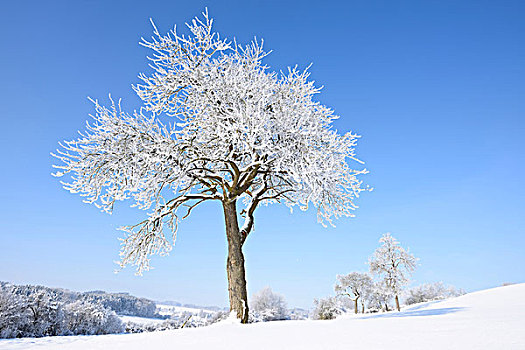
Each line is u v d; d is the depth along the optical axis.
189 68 11.76
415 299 64.31
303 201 11.99
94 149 10.74
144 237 11.72
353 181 12.05
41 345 6.70
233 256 10.54
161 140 10.38
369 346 4.43
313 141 11.12
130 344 5.96
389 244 42.34
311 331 6.32
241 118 9.88
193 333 6.89
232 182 11.97
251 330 6.91
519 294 17.70
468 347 3.99
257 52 12.76
